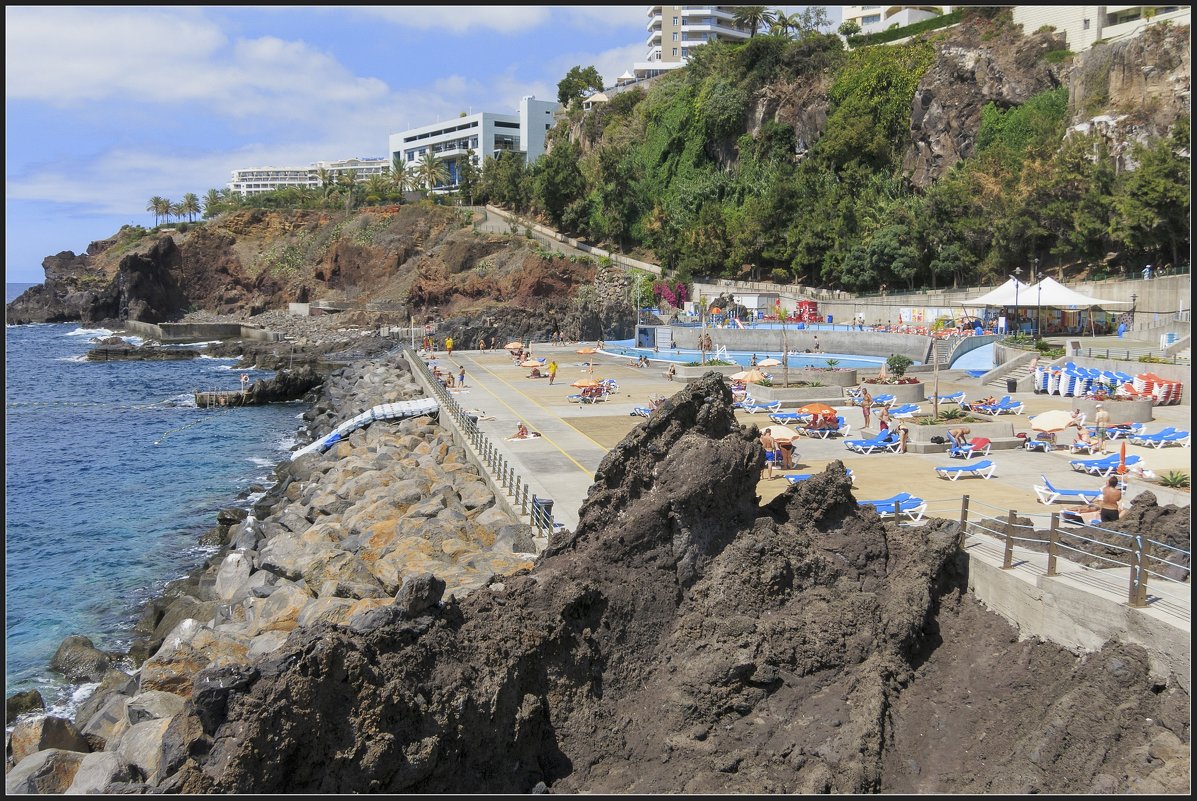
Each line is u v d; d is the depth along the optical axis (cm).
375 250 13688
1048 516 2228
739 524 1752
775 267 9406
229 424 6334
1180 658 1346
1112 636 1473
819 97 10138
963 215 7588
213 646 2000
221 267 14700
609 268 10838
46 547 3478
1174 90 6506
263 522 3192
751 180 10538
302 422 6412
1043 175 6662
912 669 1661
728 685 1528
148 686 1889
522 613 1534
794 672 1579
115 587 3031
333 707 1241
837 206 8712
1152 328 5459
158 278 14475
